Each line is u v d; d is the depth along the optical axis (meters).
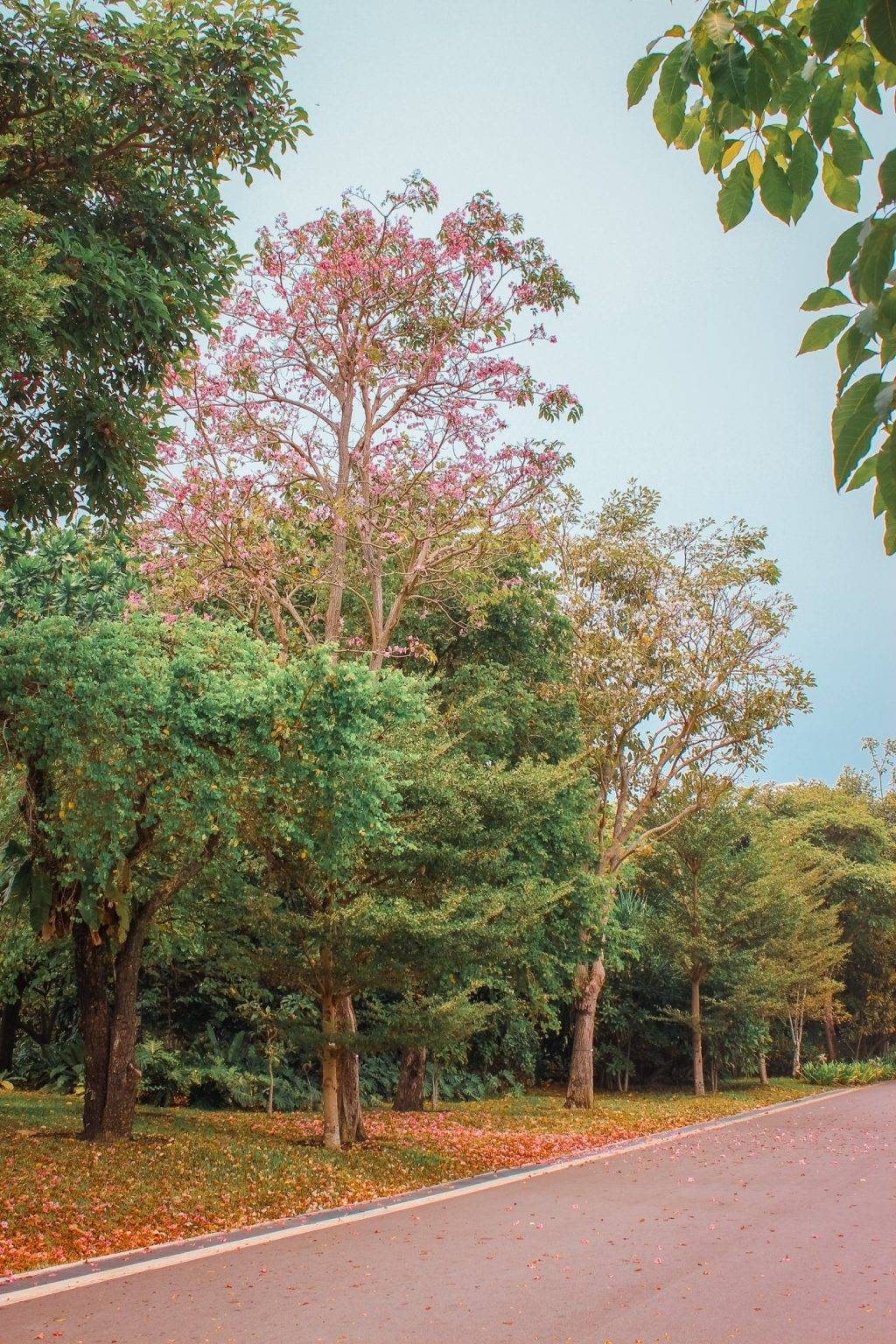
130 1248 9.12
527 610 22.25
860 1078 39.12
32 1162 12.04
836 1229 10.23
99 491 10.91
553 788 16.62
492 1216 11.02
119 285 9.77
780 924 35.00
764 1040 37.19
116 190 10.48
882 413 2.07
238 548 15.74
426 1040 15.25
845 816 48.50
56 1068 21.89
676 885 34.03
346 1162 14.09
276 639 19.59
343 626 20.98
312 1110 22.50
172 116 10.17
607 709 26.50
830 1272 8.36
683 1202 11.97
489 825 16.08
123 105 10.02
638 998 36.12
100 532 12.10
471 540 16.66
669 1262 8.75
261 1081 21.67
